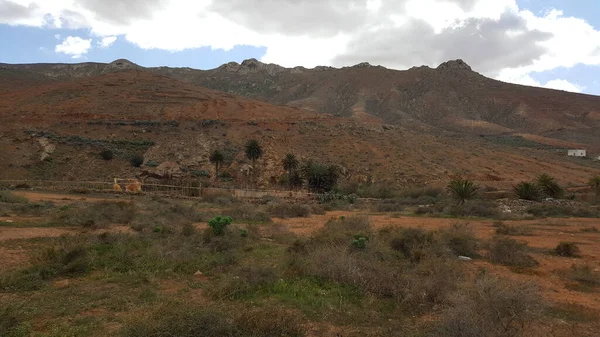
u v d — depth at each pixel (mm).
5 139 62812
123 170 60594
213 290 8180
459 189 38000
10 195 27406
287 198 45438
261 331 5750
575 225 24203
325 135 78375
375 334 6441
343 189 53531
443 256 11516
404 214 31047
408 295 7949
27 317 6641
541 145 112125
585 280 10500
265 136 75188
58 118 75188
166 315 5691
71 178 56125
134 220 18484
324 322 6906
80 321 6523
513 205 37812
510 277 10398
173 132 74625
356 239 11961
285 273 9742
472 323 5734
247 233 15281
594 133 150000
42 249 11492
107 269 9844
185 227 14820
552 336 6551
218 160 60406
